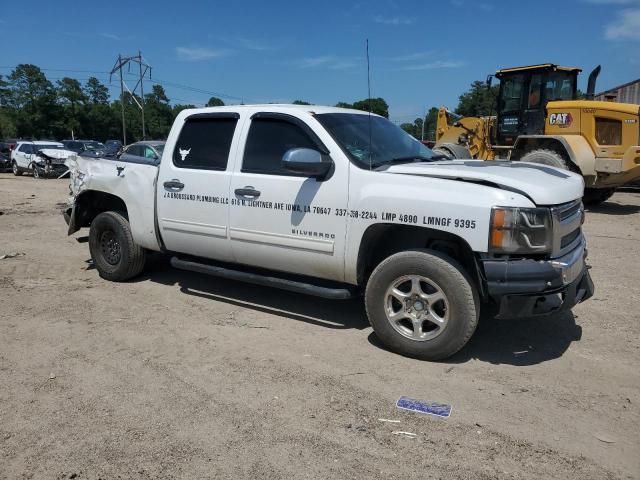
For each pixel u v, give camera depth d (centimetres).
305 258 476
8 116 9500
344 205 447
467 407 359
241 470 296
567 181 441
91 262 758
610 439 322
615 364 423
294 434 329
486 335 482
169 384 394
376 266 470
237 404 365
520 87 1331
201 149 545
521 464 299
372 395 376
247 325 511
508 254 391
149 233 596
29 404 367
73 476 293
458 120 1532
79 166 671
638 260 741
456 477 289
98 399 373
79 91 10381
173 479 290
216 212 525
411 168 437
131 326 510
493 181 405
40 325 512
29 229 1030
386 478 289
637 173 1157
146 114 10100
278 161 491
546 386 387
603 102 1174
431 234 435
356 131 489
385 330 438
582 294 421
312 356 440
